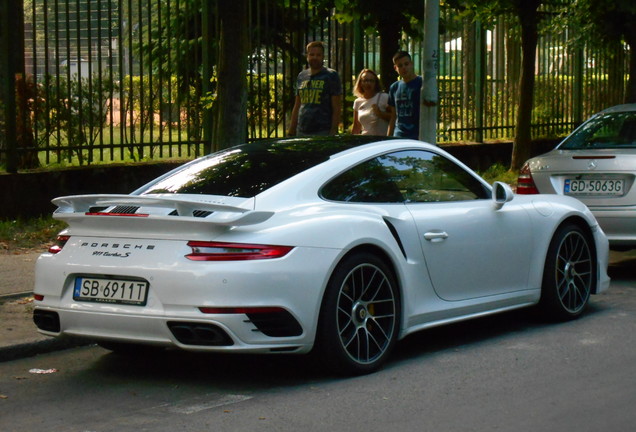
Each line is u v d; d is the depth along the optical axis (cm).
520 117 1780
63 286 622
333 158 669
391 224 664
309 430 526
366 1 1409
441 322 696
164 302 584
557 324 794
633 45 1780
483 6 1662
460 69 1831
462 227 711
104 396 605
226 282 575
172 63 1392
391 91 1169
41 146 1255
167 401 590
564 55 2056
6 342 705
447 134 1814
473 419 539
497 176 1734
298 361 679
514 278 757
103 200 628
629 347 708
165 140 1430
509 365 662
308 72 1172
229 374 652
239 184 648
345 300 630
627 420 532
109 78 1297
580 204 831
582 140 1035
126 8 1423
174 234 595
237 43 996
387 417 546
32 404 589
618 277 1013
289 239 596
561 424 527
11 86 1202
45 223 1192
